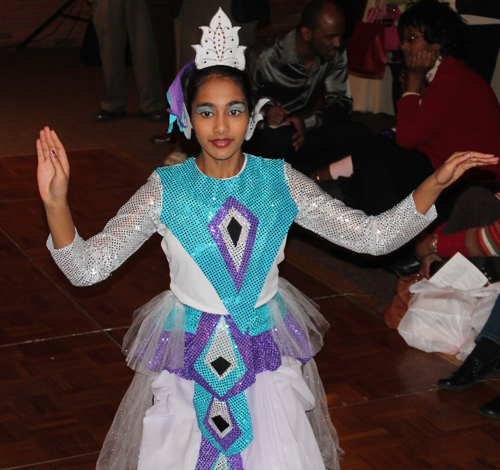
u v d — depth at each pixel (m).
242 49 1.90
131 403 2.26
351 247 1.94
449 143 3.96
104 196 5.33
